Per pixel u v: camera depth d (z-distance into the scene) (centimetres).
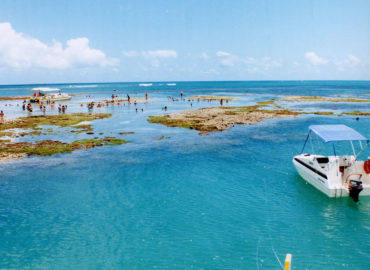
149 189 2289
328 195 2075
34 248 1530
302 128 4850
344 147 3547
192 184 2389
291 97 11844
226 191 2238
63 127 5056
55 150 3438
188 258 1432
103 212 1916
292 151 3403
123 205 2016
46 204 2041
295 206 1977
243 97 12075
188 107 8231
